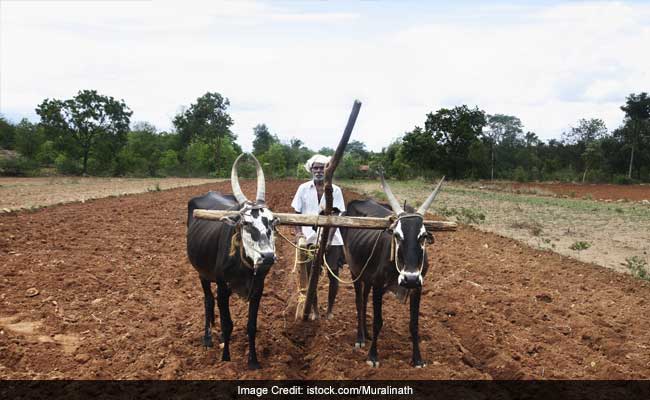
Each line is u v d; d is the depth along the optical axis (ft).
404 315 27.86
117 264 36.65
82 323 24.47
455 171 212.23
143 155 255.29
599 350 23.98
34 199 84.43
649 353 23.12
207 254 22.07
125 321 25.35
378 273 20.95
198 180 186.80
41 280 30.89
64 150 222.48
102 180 178.09
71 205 73.67
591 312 29.37
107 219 58.54
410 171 202.39
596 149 235.40
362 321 23.11
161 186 136.26
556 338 24.66
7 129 269.23
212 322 25.05
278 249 46.42
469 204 95.71
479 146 205.16
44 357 20.47
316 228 22.62
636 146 224.12
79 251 40.22
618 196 139.74
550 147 274.57
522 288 33.91
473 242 51.24
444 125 209.56
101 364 20.17
